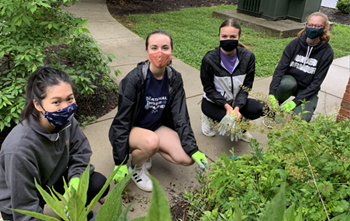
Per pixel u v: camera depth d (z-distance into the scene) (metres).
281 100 3.49
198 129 3.38
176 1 10.79
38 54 2.76
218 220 1.89
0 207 1.61
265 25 7.82
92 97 3.80
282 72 3.40
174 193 2.45
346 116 3.41
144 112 2.40
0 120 2.68
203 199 2.34
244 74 2.86
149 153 2.29
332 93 4.48
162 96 2.38
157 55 2.11
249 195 2.00
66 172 2.01
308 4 8.12
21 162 1.50
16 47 2.64
